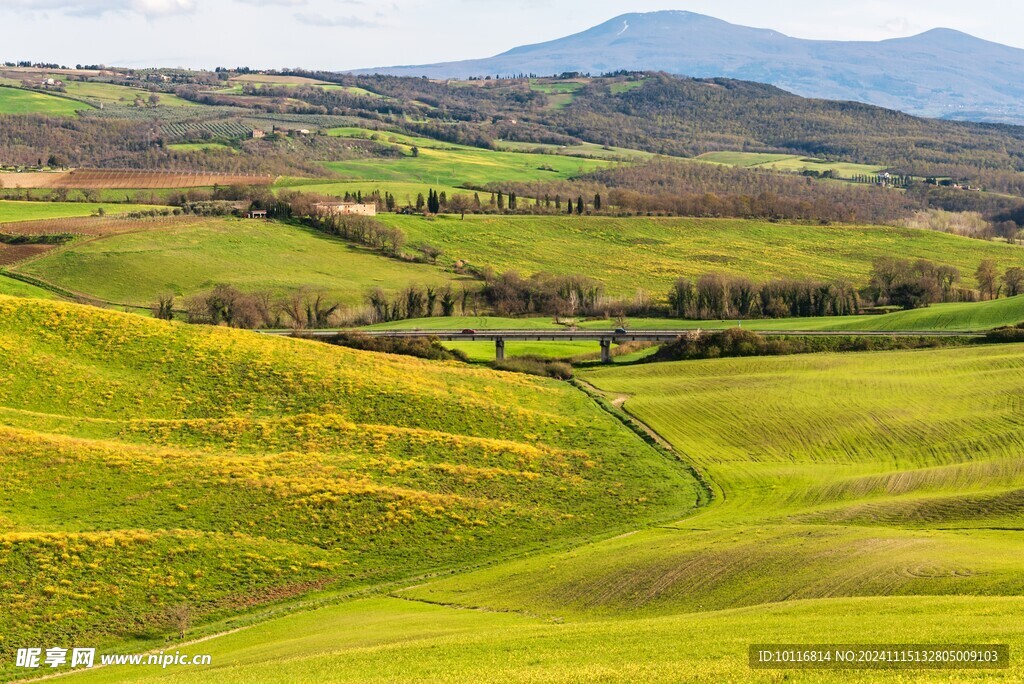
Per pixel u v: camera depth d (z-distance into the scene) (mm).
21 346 109812
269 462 87688
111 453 85188
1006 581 54938
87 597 63375
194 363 112562
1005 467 85438
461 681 45375
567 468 93625
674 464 96312
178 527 73750
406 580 70562
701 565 65312
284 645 56750
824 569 61438
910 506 75562
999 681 39250
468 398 110000
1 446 83188
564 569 68688
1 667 56125
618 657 47438
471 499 83812
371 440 95500
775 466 94812
